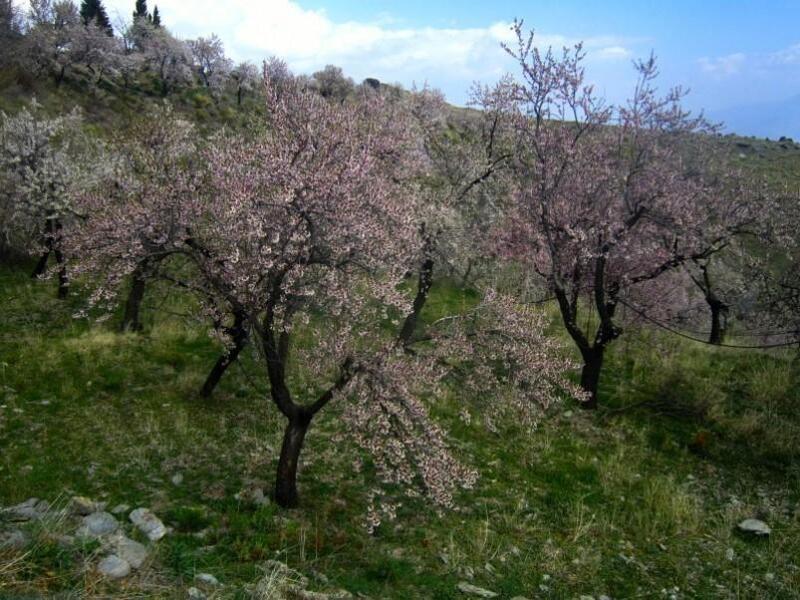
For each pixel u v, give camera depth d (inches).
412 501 349.4
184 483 337.7
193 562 227.1
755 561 318.3
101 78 1673.2
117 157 645.3
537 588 279.6
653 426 490.3
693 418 509.7
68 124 776.3
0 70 1262.3
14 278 693.3
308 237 298.4
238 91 2001.7
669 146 540.4
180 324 591.8
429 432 312.5
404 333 510.0
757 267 566.3
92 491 317.4
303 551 268.5
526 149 544.1
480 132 649.6
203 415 426.3
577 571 298.0
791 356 618.5
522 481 388.2
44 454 352.5
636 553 321.4
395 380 309.9
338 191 297.7
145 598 184.5
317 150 344.5
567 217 502.9
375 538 304.0
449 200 561.9
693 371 590.9
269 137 355.6
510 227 589.6
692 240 530.0
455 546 304.2
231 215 298.2
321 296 333.1
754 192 581.6
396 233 348.8
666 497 373.4
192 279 420.5
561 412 499.8
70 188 660.1
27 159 683.4
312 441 402.6
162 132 541.0
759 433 481.7
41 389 435.5
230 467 359.3
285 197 284.4
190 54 1927.9
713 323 665.0
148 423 400.2
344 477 366.3
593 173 506.3
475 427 455.8
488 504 355.3
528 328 373.1
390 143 512.4
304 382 492.4
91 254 392.8
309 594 220.8
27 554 184.1
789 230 557.3
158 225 357.7
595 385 517.7
